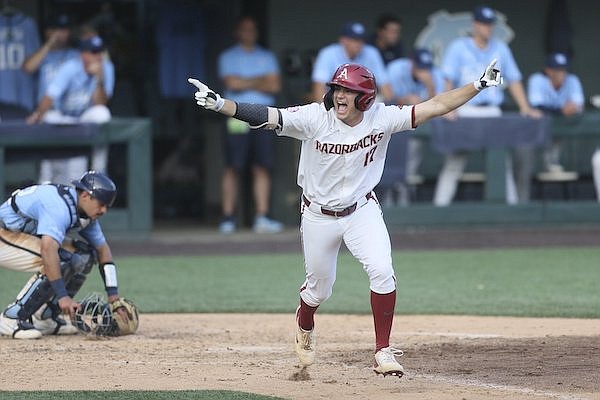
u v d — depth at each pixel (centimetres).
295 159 5856
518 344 2930
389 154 5500
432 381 2442
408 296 3947
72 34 6106
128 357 2792
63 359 2758
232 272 4569
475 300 3847
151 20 6247
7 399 2241
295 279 4388
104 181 3033
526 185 5681
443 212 5606
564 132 5622
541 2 6175
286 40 5900
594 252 5041
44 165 5194
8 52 5516
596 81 6225
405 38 6069
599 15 6225
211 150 6219
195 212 6353
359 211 2389
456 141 5534
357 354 2820
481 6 6125
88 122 5200
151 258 4947
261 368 2625
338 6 5947
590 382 2406
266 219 5725
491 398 2252
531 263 4744
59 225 3002
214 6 6116
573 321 3400
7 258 3102
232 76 5522
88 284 4231
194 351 2894
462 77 5425
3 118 5556
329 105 2323
